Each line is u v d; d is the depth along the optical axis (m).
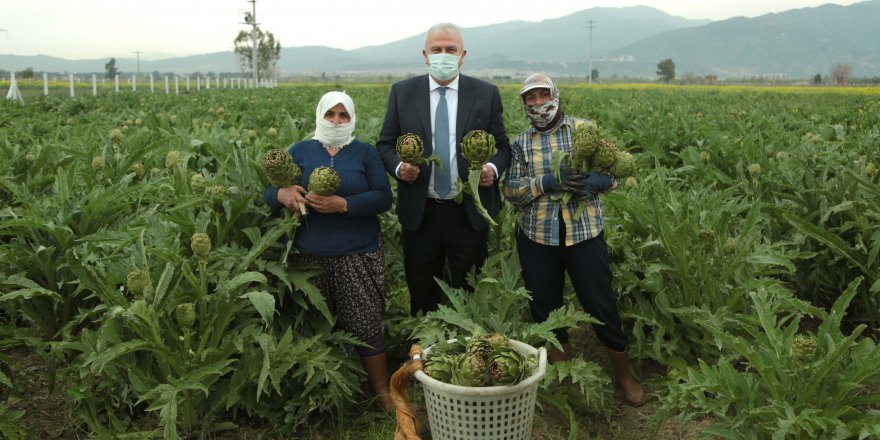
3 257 4.21
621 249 4.97
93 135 8.33
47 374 4.04
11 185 4.88
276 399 3.91
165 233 3.71
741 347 3.22
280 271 3.75
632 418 4.14
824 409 3.11
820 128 9.48
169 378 3.25
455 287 4.69
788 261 4.10
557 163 3.75
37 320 4.45
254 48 63.72
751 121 11.45
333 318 4.18
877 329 4.97
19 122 10.39
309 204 3.83
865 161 6.22
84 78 102.25
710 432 3.21
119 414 3.84
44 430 3.85
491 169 4.15
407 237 4.58
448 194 4.36
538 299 4.27
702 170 7.36
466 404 3.20
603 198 5.36
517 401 3.25
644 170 8.15
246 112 13.02
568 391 4.06
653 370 4.67
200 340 3.44
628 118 12.02
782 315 5.07
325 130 3.96
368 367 4.18
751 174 6.36
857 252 4.87
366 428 3.98
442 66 4.20
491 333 3.73
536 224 4.11
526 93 3.93
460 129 4.31
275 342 3.71
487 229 4.58
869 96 28.27
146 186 4.74
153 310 3.21
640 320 4.49
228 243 4.15
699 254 4.36
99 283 3.43
